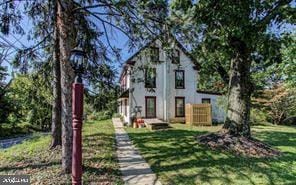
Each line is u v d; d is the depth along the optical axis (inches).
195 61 644.1
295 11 350.0
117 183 275.6
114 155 406.0
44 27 409.1
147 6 326.6
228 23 362.0
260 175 312.0
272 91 1047.6
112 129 760.3
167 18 337.1
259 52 391.9
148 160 378.3
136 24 334.3
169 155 407.2
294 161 383.9
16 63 384.8
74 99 203.3
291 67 693.9
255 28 353.4
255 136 647.1
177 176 305.1
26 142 566.9
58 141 433.1
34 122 1087.6
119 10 322.0
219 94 1025.5
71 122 293.7
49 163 337.7
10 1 311.0
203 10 366.0
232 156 400.5
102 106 451.8
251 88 486.0
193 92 986.7
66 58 290.8
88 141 526.6
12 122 1021.8
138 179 293.4
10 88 679.7
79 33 395.2
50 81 458.3
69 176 279.7
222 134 481.7
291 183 287.0
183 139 548.7
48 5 371.2
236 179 296.8
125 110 1011.9
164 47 347.9
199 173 316.2
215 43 398.6
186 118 948.0
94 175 295.4
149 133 664.4
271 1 369.1
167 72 948.6
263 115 1016.2
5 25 315.6
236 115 474.9
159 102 940.0
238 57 473.1
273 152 431.5
